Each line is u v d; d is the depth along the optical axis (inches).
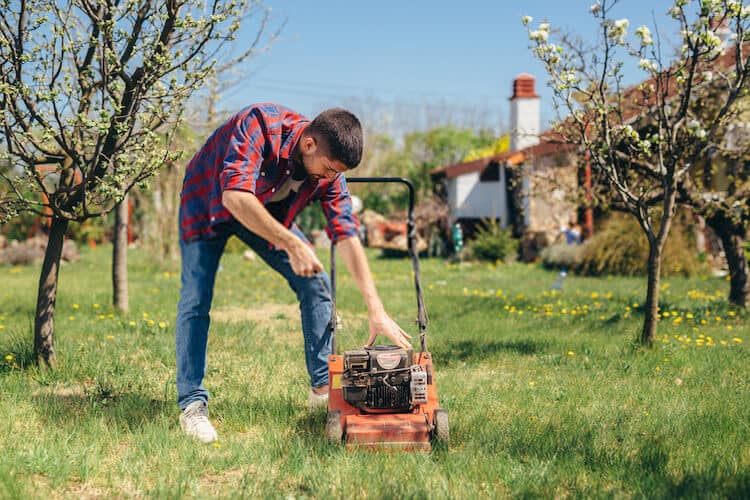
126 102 209.6
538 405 193.8
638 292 491.8
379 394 154.2
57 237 230.7
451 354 271.1
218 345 288.7
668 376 234.5
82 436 163.3
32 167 203.6
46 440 156.9
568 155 375.6
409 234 178.2
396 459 144.3
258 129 143.7
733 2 230.2
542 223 836.6
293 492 132.5
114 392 205.0
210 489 135.0
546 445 155.7
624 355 267.1
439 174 1082.1
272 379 227.8
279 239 135.4
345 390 154.5
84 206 213.9
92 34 212.2
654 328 277.3
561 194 805.2
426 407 157.8
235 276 634.8
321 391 183.5
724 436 160.4
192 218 161.2
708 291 500.1
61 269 713.0
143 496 130.2
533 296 475.8
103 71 201.8
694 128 257.3
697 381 225.6
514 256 839.7
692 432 164.1
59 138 203.8
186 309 164.1
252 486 133.6
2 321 344.8
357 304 426.6
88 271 690.2
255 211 136.3
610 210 369.7
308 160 144.7
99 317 350.9
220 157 150.2
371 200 1402.6
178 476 138.5
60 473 139.5
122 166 200.7
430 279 639.8
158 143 219.1
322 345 180.7
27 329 304.8
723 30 270.8
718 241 700.0
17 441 157.0
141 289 509.4
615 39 244.4
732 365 249.3
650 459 145.1
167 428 166.6
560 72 259.4
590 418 178.9
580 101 274.7
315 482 134.4
